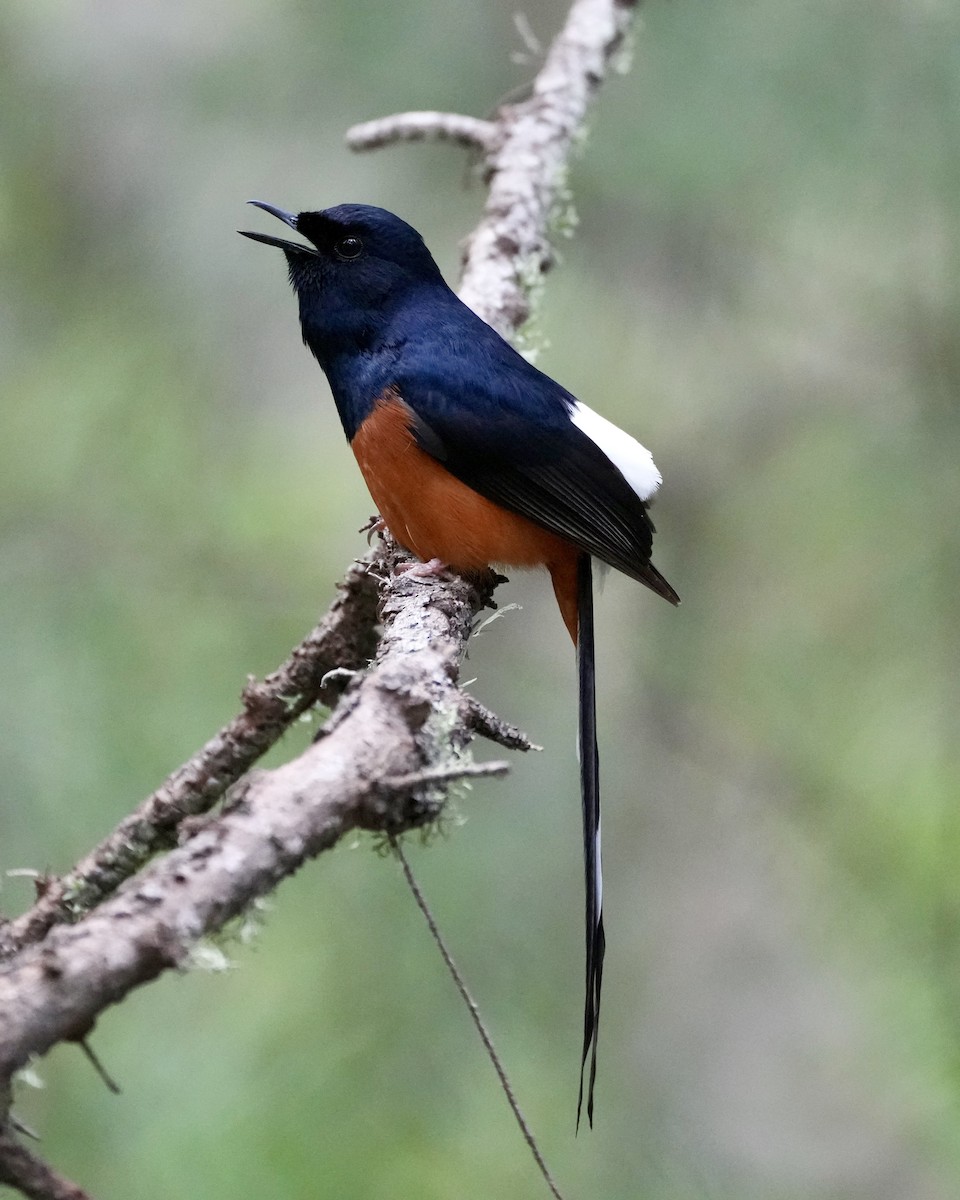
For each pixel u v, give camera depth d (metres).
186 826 4.49
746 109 11.77
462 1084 9.42
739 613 13.52
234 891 4.23
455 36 12.09
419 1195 8.88
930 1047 10.54
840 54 11.77
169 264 12.30
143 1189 8.75
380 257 8.62
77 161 12.45
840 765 12.67
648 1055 11.48
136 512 11.62
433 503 8.34
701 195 11.99
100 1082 9.13
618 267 12.42
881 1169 11.77
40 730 10.04
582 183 12.05
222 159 12.38
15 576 11.12
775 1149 11.92
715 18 11.87
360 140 10.05
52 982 3.88
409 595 7.03
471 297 9.30
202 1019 9.48
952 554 12.51
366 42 12.04
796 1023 12.66
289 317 12.59
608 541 8.38
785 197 11.98
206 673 10.77
